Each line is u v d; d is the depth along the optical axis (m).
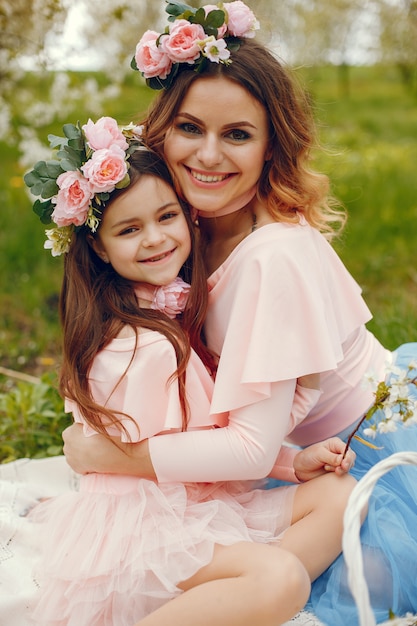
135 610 1.85
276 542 1.91
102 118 1.99
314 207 2.14
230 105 1.94
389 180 6.27
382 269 4.80
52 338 3.97
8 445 2.88
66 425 2.90
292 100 2.05
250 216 2.10
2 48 3.98
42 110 4.89
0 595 1.96
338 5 8.79
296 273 1.94
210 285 2.09
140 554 1.83
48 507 2.15
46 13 3.79
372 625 1.47
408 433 2.04
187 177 2.02
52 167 1.97
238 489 2.09
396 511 1.92
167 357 1.92
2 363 3.76
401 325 3.38
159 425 1.94
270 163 2.06
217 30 1.98
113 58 5.05
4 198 5.53
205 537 1.84
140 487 1.92
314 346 1.93
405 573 1.84
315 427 2.16
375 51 9.50
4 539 2.15
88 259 2.06
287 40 9.34
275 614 1.73
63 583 1.91
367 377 1.80
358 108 12.67
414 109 12.41
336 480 1.98
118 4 4.29
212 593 1.75
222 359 1.95
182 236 2.01
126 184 1.93
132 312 2.00
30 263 4.72
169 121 2.00
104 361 1.95
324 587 1.93
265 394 1.90
